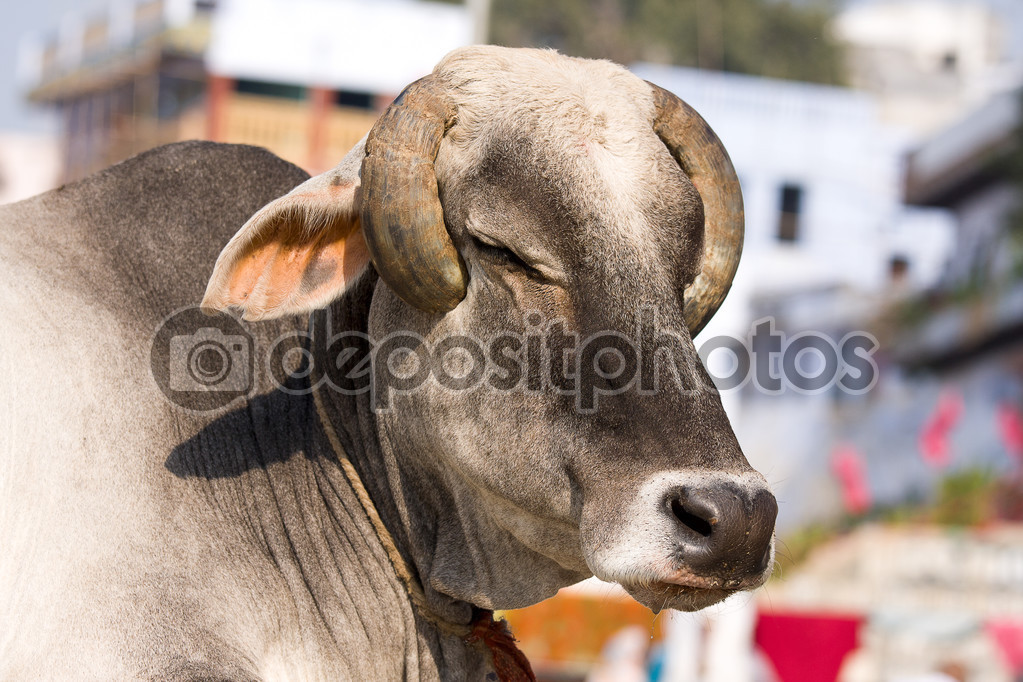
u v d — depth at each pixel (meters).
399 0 23.64
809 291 29.89
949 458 27.02
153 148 4.58
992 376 28.47
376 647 4.20
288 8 21.95
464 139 3.79
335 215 3.89
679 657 10.50
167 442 3.93
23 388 3.75
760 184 29.95
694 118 4.07
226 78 21.91
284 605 4.02
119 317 4.06
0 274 3.92
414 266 3.72
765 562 3.38
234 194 4.50
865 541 19.30
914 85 46.62
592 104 3.78
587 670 10.52
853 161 30.38
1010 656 11.84
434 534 4.16
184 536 3.80
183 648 3.61
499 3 46.16
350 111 22.19
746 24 46.84
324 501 4.25
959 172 30.52
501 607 4.04
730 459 3.39
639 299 3.54
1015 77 41.59
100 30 28.42
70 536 3.62
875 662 11.38
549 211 3.61
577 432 3.55
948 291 30.08
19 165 28.02
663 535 3.29
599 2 46.69
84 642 3.52
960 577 15.81
